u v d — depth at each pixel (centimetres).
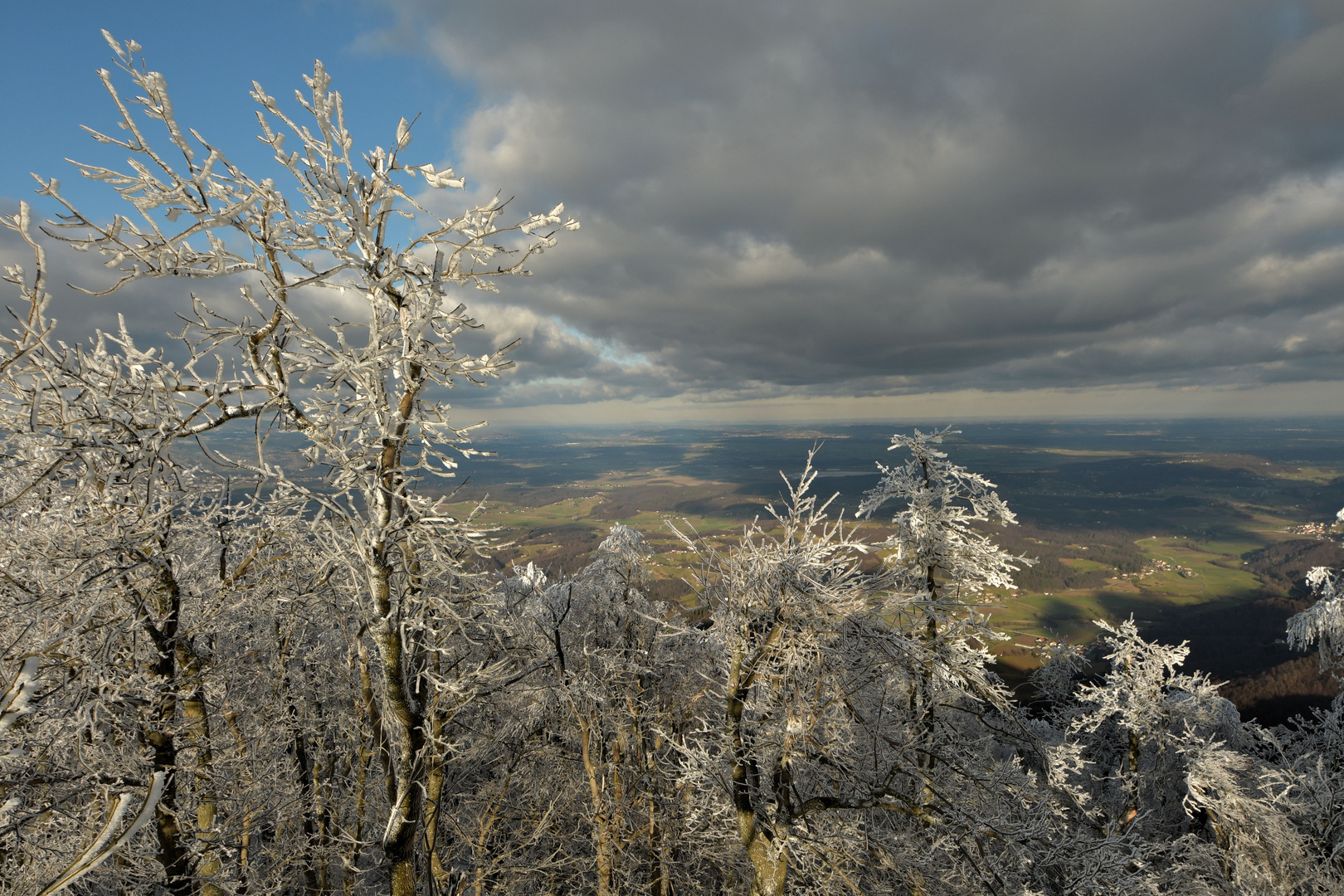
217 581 726
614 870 891
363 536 475
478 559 588
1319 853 1138
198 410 430
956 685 870
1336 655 1341
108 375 441
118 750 555
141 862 569
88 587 521
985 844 680
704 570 756
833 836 679
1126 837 730
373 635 491
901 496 1117
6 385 405
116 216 357
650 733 1051
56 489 556
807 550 664
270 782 831
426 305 452
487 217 454
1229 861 1155
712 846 932
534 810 1032
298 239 432
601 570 1288
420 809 523
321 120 420
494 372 493
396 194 452
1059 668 1611
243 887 700
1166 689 1352
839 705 667
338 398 471
